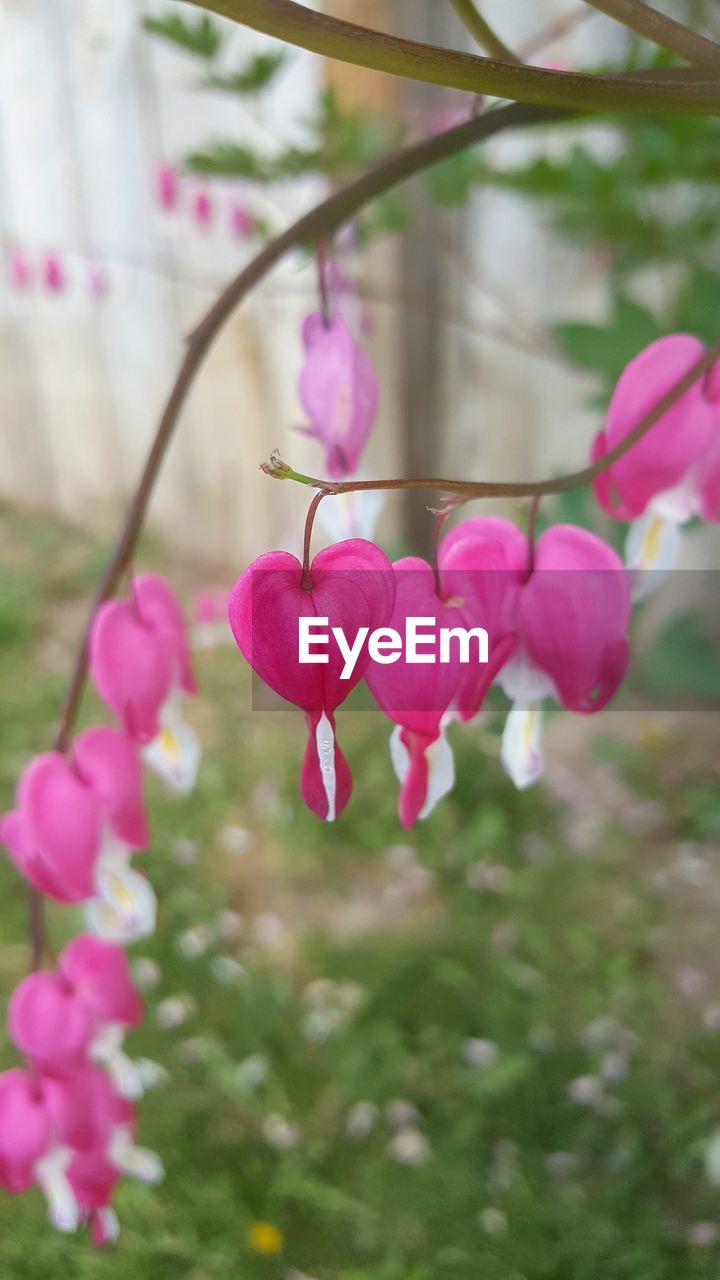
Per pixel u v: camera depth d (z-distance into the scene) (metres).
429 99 0.80
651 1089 0.63
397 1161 0.61
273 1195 0.59
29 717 1.04
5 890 0.81
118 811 0.28
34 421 1.41
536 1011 0.69
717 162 0.47
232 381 1.16
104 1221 0.34
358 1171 0.61
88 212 1.20
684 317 0.52
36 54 1.13
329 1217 0.59
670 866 0.81
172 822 0.88
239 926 0.80
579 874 0.81
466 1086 0.65
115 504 1.38
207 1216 0.58
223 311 0.25
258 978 0.74
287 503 1.18
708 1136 0.60
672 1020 0.68
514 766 0.24
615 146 0.71
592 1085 0.63
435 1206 0.58
